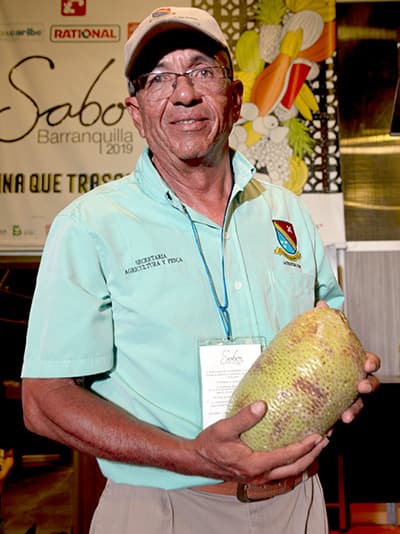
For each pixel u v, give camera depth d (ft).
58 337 3.33
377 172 8.32
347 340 2.81
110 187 3.89
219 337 3.51
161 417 3.34
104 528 3.46
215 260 3.71
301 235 4.27
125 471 3.42
